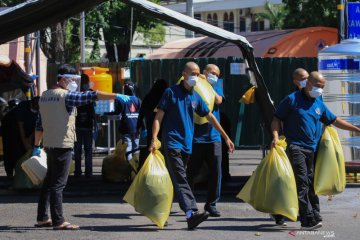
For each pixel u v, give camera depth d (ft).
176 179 45.55
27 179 61.57
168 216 47.19
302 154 45.03
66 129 44.80
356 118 64.28
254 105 97.35
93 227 47.03
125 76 98.94
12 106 80.48
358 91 64.23
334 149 47.09
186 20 56.18
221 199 58.49
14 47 100.99
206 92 49.34
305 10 147.43
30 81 82.99
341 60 64.13
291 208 44.47
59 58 158.71
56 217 45.75
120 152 67.62
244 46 56.75
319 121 46.03
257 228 46.47
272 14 220.43
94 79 90.74
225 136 46.98
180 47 148.56
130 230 45.91
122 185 65.46
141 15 193.67
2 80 82.43
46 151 45.37
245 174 74.74
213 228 46.47
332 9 144.05
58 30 158.10
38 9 55.67
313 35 132.16
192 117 46.26
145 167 45.73
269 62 99.35
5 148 70.23
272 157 45.03
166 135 45.75
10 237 43.47
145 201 45.37
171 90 45.91
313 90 44.73
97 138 105.40
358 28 74.43
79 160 71.31
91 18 183.21
